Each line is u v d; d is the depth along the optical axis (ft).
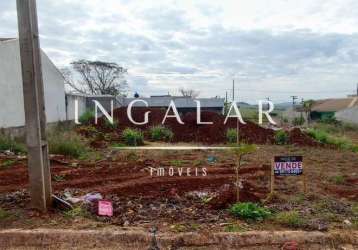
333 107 168.76
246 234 13.89
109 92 161.58
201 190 20.61
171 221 15.35
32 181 16.20
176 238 13.60
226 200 17.37
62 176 24.97
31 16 15.97
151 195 19.43
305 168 31.91
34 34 16.15
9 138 40.91
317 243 13.85
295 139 55.42
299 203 18.43
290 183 23.79
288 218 15.12
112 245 13.50
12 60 48.47
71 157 35.01
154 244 13.12
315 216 16.22
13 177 24.53
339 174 28.63
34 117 15.92
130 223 15.12
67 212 16.15
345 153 45.06
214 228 14.53
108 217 15.81
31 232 13.87
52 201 16.83
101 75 159.84
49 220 15.31
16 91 49.47
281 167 18.65
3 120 45.98
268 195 18.95
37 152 16.05
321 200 19.22
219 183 22.39
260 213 15.78
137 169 28.19
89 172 26.71
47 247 13.44
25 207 16.76
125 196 19.24
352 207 18.12
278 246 13.65
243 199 17.81
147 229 14.28
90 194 19.21
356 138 80.74
